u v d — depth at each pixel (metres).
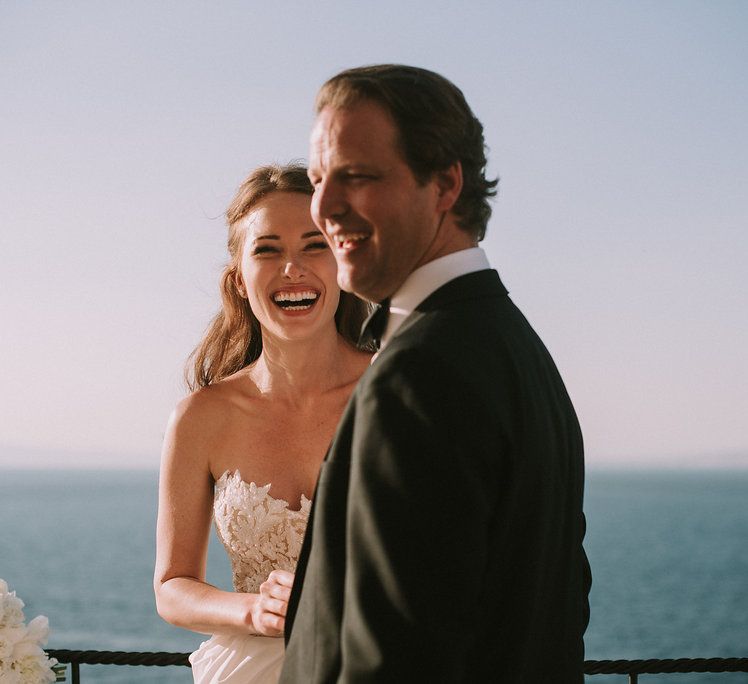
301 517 2.42
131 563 75.69
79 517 125.25
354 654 1.34
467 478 1.35
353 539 1.37
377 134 1.51
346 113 1.53
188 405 2.54
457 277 1.54
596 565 71.31
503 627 1.43
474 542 1.34
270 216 2.41
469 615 1.34
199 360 2.69
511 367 1.48
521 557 1.44
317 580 1.46
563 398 1.66
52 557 79.38
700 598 58.31
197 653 2.47
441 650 1.30
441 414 1.37
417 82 1.54
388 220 1.52
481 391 1.40
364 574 1.35
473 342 1.46
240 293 2.60
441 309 1.50
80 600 60.50
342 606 1.43
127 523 113.44
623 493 188.25
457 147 1.55
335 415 2.51
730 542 84.50
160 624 52.81
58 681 2.54
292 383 2.51
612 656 44.81
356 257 1.55
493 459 1.39
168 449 2.51
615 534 92.31
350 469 1.46
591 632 50.31
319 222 1.58
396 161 1.52
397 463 1.35
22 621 2.47
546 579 1.52
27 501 165.38
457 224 1.59
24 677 2.42
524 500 1.44
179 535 2.47
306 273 2.41
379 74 1.55
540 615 1.52
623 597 59.03
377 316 1.62
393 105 1.52
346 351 2.62
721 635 48.81
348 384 2.55
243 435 2.50
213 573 57.41
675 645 47.06
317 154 1.56
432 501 1.33
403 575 1.32
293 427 2.51
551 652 1.54
